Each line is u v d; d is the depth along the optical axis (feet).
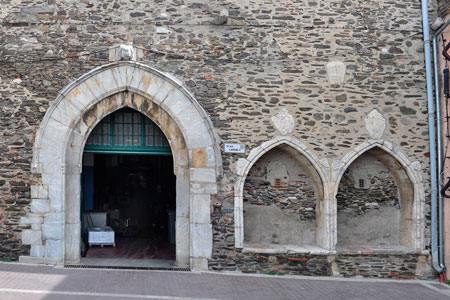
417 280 27.43
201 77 26.89
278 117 27.07
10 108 26.07
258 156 26.73
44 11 26.43
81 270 25.20
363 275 27.40
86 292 21.21
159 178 42.16
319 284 25.18
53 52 26.32
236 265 26.55
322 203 27.68
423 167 27.91
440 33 27.71
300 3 27.61
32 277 23.03
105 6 26.66
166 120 27.14
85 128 26.58
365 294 23.61
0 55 26.23
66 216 26.40
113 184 41.45
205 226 26.43
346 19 27.81
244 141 26.78
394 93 27.89
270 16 27.37
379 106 27.76
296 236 28.48
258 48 27.22
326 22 27.68
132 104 26.94
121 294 21.33
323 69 27.48
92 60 26.43
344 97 27.55
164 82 26.63
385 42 27.99
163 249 32.17
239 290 23.16
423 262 27.71
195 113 26.63
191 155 26.55
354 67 27.71
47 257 25.71
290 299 22.15
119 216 40.06
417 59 28.14
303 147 27.02
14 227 25.73
